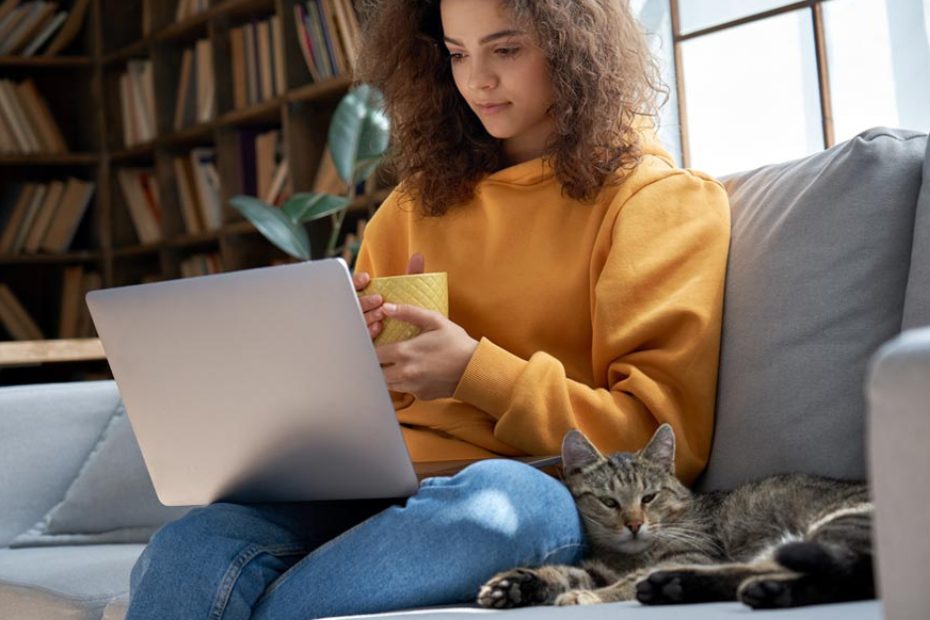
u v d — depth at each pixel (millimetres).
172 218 4539
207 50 4316
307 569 1264
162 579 1280
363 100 3312
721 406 1538
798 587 976
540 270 1661
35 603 1759
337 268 1178
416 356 1474
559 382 1500
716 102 2766
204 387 1327
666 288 1557
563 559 1392
